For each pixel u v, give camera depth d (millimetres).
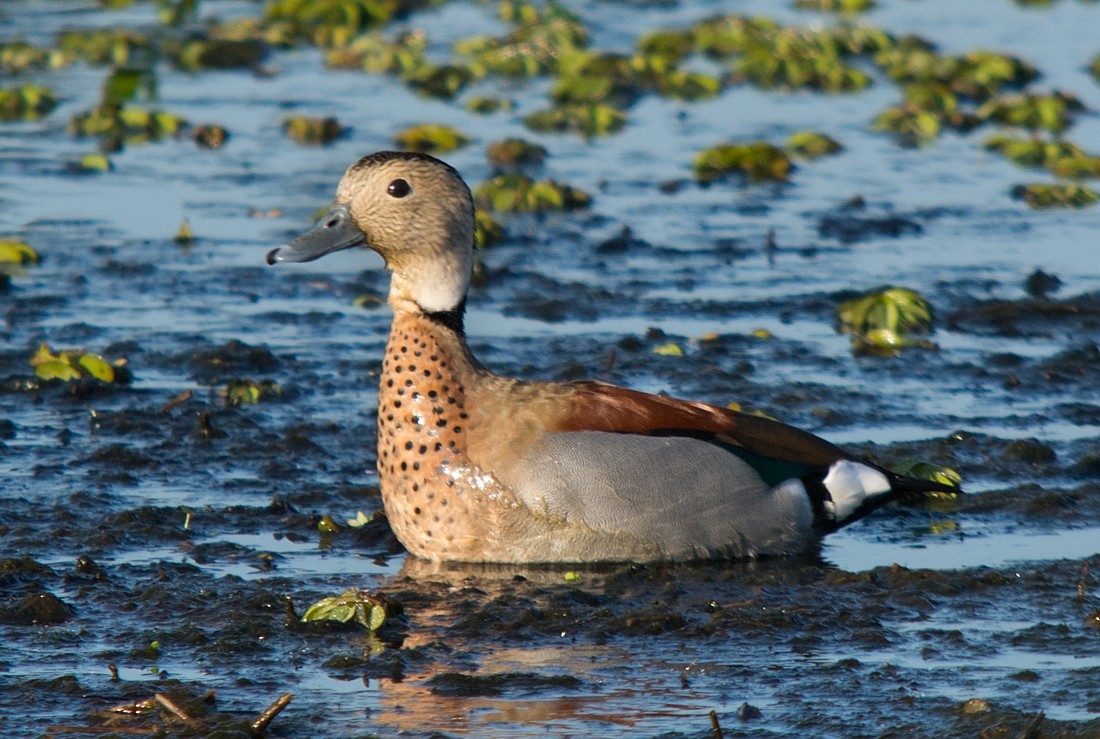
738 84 27797
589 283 17078
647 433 10086
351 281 17312
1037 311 15984
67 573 9695
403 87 27062
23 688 8078
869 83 27656
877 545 10570
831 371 14383
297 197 20109
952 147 23703
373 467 11961
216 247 18125
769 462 10305
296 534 10633
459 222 10203
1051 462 12055
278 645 8711
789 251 18359
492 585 9734
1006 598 9516
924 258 18047
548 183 20188
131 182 20797
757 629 8938
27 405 13203
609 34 30656
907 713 7797
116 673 8281
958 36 30562
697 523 10094
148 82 24547
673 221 19594
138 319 15641
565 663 8477
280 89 26594
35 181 20719
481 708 7871
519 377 14023
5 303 15945
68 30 29438
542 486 9906
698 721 7723
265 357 14398
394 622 9070
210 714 7738
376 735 7562
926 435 12734
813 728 7637
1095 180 21531
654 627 8938
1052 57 28703
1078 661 8484
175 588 9531
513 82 27891
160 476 11625
